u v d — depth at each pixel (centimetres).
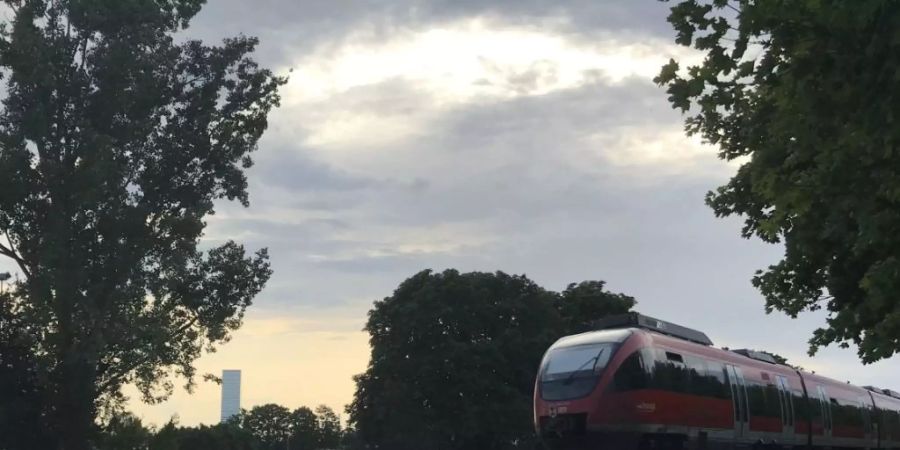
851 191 972
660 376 2481
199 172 4538
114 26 4222
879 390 4719
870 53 787
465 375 5534
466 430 5456
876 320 1307
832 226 1183
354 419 5906
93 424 4322
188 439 7119
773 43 899
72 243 4081
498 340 5791
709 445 2672
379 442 5906
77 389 4031
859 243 1124
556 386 2441
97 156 4006
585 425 2350
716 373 2784
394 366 5744
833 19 799
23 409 4075
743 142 1327
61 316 4019
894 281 1010
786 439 3225
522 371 5750
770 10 887
